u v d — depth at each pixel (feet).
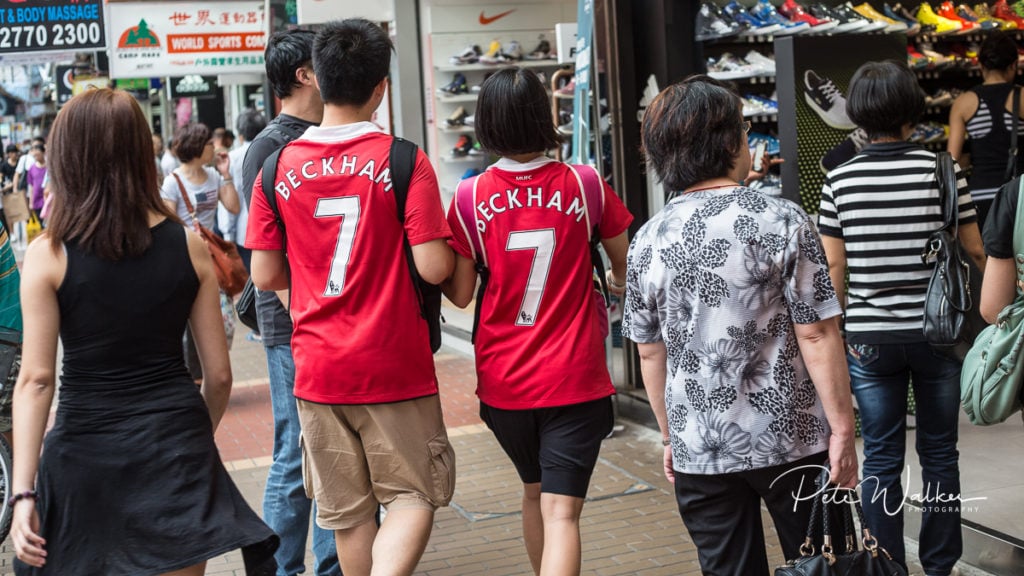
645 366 10.13
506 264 11.72
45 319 9.51
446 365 30.55
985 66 22.58
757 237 9.18
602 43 23.88
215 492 9.93
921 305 12.78
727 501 9.71
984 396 12.10
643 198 24.29
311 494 12.23
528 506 12.85
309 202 11.43
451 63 36.96
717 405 9.43
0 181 71.15
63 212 9.57
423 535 11.60
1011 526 15.39
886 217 12.75
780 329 9.34
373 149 11.38
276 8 32.96
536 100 11.59
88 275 9.53
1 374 15.85
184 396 9.92
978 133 22.52
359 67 11.41
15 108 115.14
